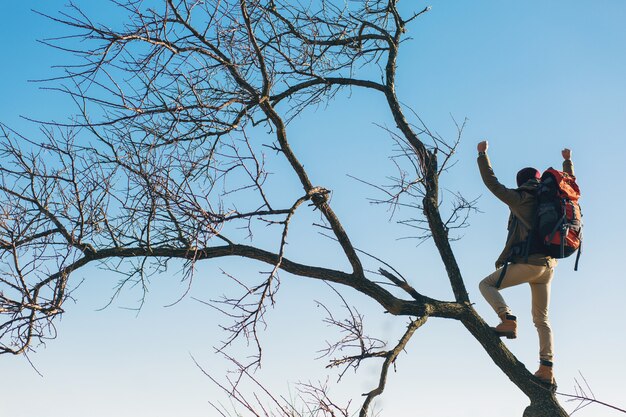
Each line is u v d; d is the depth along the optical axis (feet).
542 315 22.00
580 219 21.20
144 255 21.31
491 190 21.08
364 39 26.37
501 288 21.72
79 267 21.22
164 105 20.65
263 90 21.17
